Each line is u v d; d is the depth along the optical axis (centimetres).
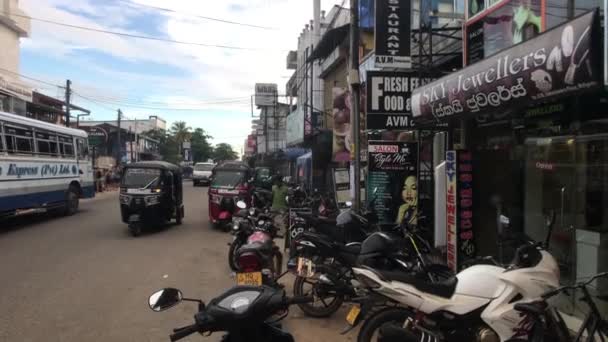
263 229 743
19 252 928
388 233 582
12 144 1230
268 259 580
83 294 637
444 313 355
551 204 612
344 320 541
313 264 544
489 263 443
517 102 475
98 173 2883
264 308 261
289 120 2750
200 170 3747
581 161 562
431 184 1062
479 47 716
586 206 557
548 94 429
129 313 558
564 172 589
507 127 696
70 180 1572
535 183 640
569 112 573
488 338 354
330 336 492
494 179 721
